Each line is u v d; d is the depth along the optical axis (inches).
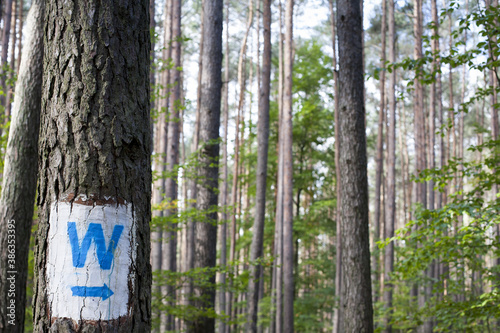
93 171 65.1
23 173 186.1
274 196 784.9
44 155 67.6
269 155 777.6
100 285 62.6
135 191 68.0
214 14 320.2
